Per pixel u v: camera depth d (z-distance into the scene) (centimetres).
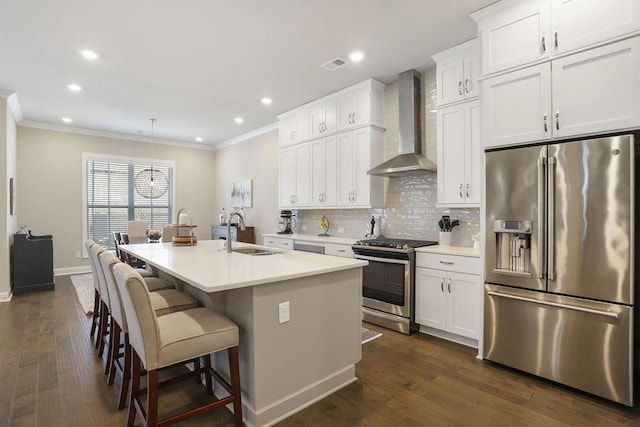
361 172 432
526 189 248
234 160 762
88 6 267
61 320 382
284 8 272
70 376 254
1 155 454
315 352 224
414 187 414
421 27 302
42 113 559
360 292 255
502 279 264
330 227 524
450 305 316
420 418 204
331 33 311
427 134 399
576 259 227
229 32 308
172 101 500
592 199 219
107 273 219
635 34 208
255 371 193
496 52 269
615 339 212
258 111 549
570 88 232
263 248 341
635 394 214
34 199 615
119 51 343
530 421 200
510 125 261
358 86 432
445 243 362
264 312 196
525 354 252
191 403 222
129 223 617
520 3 256
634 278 208
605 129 218
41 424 197
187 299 242
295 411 210
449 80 344
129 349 210
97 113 560
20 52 344
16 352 297
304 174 516
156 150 754
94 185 683
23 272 498
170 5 266
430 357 288
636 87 207
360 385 242
